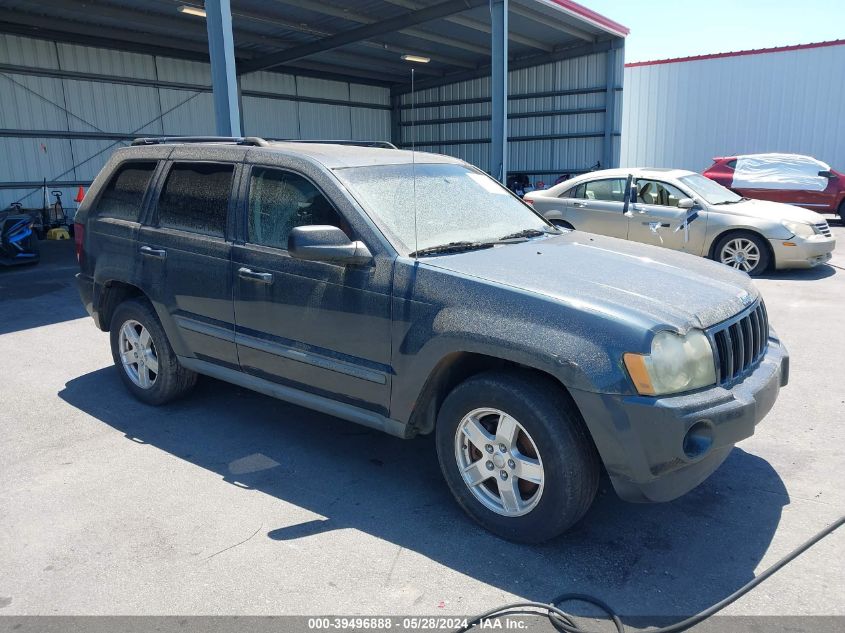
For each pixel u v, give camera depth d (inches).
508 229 160.4
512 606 104.8
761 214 372.8
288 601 107.0
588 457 116.0
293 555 119.6
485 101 914.1
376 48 776.3
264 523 130.6
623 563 117.2
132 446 166.6
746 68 830.5
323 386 145.6
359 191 143.9
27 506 137.3
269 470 153.7
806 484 143.7
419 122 995.3
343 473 152.3
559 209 419.5
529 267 130.3
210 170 168.2
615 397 107.6
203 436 172.6
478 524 129.6
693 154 885.2
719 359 117.1
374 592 109.3
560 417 114.0
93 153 677.3
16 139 618.5
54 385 212.2
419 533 127.2
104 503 138.4
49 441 169.6
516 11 652.1
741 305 128.0
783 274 383.6
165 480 148.7
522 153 895.1
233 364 163.9
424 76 958.4
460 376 135.0
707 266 148.6
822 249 365.1
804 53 793.6
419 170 162.9
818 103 796.6
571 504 115.3
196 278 165.6
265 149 159.9
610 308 112.7
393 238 136.6
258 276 150.6
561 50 821.2
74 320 300.4
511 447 120.5
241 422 181.6
